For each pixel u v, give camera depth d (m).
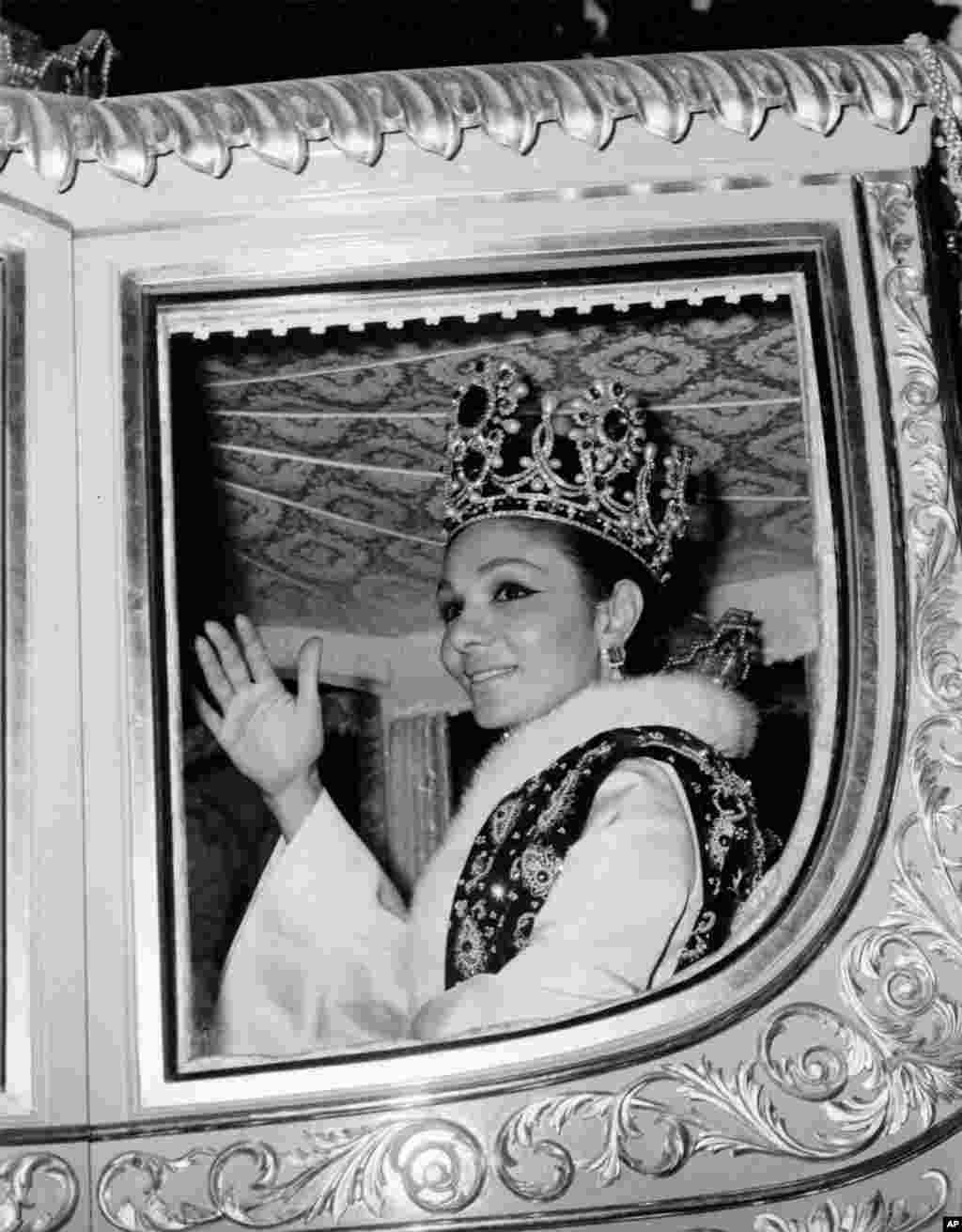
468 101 1.00
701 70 1.01
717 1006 0.88
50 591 0.96
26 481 0.97
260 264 1.01
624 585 1.06
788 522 1.05
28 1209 0.87
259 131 1.00
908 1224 0.85
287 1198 0.87
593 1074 0.88
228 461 1.04
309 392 1.05
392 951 0.95
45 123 1.00
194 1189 0.87
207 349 1.02
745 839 0.94
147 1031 0.90
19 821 0.92
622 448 1.07
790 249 1.00
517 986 0.92
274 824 0.98
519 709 1.04
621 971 0.92
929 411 0.97
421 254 1.00
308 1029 0.91
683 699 1.02
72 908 0.91
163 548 0.97
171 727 0.95
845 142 1.02
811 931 0.89
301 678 1.02
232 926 0.94
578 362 1.05
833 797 0.91
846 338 0.98
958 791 0.91
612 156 1.01
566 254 1.00
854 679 0.93
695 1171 0.87
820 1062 0.88
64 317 1.00
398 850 1.00
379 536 1.07
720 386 1.05
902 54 1.03
